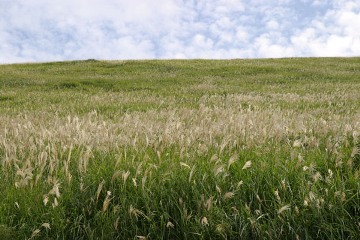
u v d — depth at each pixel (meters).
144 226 3.55
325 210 3.55
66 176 4.01
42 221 3.60
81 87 22.14
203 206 3.54
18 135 6.07
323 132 6.32
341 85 22.08
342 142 5.38
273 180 3.98
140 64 36.56
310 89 20.14
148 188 3.92
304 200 3.45
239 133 5.92
